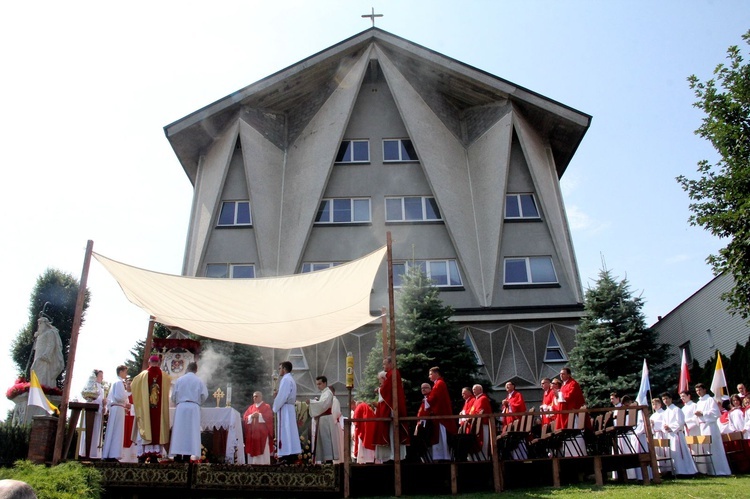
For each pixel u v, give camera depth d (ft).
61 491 29.71
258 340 56.39
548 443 44.65
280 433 43.29
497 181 105.70
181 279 47.47
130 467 38.29
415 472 40.11
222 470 38.58
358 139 110.52
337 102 110.73
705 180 68.23
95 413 44.19
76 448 42.39
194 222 106.42
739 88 67.36
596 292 88.38
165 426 41.39
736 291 64.80
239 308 50.08
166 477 38.22
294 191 107.24
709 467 48.52
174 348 62.03
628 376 81.76
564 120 108.88
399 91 109.70
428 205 106.01
